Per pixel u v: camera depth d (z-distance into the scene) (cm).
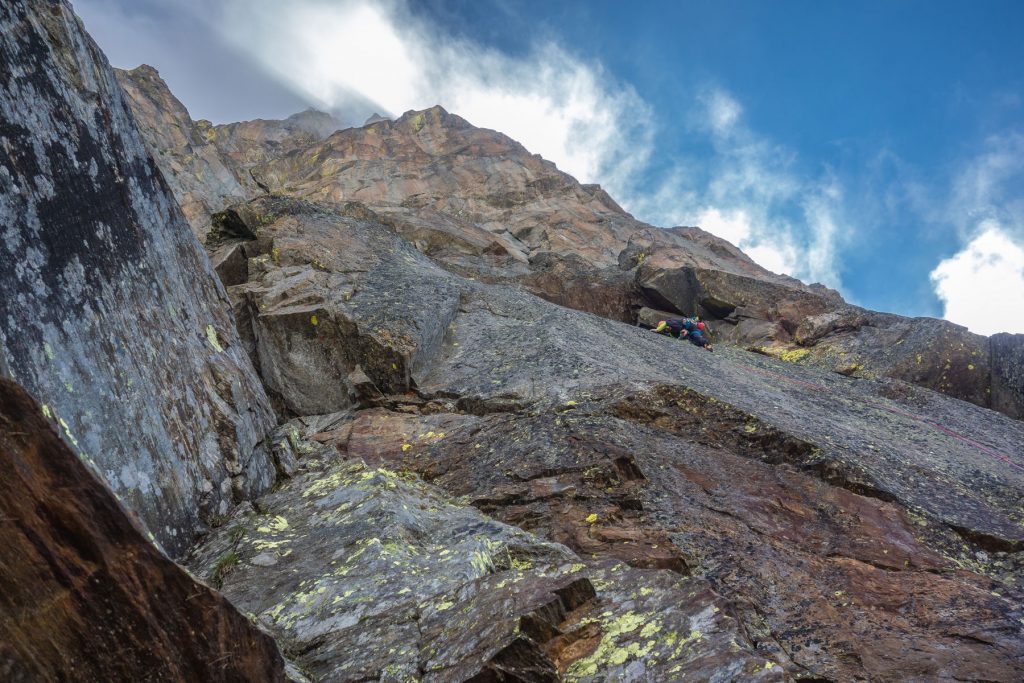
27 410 279
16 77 539
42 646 271
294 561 531
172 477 589
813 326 2266
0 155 499
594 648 421
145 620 293
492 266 2947
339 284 1367
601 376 1134
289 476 739
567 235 4800
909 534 725
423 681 372
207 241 1528
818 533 707
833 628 546
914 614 573
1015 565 713
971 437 1352
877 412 1436
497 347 1323
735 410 973
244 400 759
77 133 607
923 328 2069
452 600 461
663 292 2528
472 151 7131
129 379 579
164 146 5806
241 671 315
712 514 725
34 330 481
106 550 288
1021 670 495
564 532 672
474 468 849
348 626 440
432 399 1159
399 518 573
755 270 4175
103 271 596
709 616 430
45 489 279
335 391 1185
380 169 6775
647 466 811
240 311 1237
